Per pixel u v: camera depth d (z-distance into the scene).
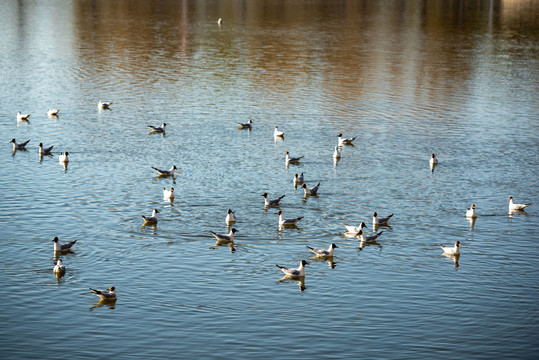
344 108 104.06
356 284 49.59
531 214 63.62
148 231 57.91
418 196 68.12
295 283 49.62
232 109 102.81
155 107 103.19
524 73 131.38
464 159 80.62
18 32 169.38
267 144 85.88
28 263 51.56
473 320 44.84
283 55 146.25
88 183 70.06
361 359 40.47
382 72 130.38
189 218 61.12
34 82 116.88
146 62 136.50
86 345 41.47
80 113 98.75
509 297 47.81
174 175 73.38
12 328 43.06
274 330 43.38
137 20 198.25
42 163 76.50
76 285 48.50
